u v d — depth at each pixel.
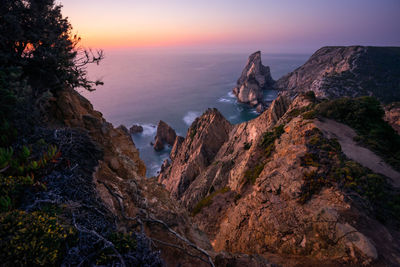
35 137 6.34
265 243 12.42
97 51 11.30
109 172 7.92
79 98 12.99
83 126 10.05
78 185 5.24
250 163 27.06
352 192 11.66
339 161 14.12
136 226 5.32
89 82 11.42
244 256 7.05
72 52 10.59
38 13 9.36
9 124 6.15
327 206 11.28
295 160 15.04
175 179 59.50
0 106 6.11
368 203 11.07
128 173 10.49
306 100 31.48
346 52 198.25
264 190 15.09
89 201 4.92
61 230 3.68
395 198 11.76
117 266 3.30
